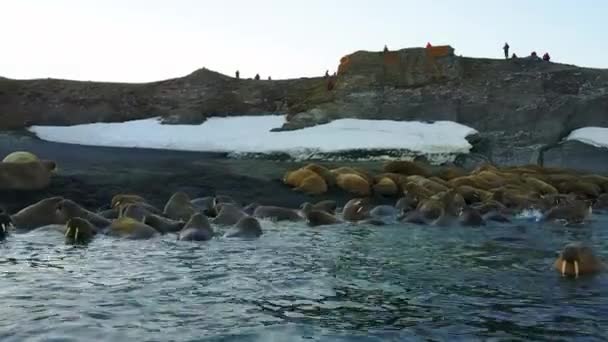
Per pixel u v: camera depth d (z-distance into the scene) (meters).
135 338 5.99
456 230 14.29
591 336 6.26
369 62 36.75
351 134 30.66
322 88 38.06
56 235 12.25
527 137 32.06
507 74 35.94
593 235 13.73
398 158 28.33
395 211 17.41
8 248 10.84
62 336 5.99
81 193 17.09
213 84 39.31
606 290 8.23
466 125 33.34
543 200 18.50
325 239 12.73
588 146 30.61
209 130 32.88
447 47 37.09
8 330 6.14
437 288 8.36
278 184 20.47
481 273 9.41
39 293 7.67
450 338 6.18
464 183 21.34
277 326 6.48
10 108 34.12
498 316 6.98
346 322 6.69
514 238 13.18
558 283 8.67
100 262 9.76
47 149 26.73
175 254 10.62
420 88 35.22
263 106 37.91
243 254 10.79
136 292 7.85
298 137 30.23
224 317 6.80
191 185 19.28
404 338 6.15
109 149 28.08
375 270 9.58
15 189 16.56
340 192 20.06
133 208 14.02
